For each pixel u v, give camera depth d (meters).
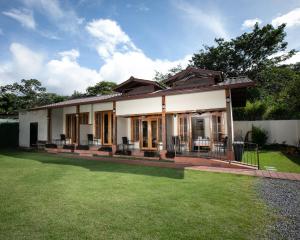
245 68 25.81
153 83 13.18
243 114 17.80
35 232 3.30
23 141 18.47
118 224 3.59
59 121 17.06
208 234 3.28
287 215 4.01
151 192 5.32
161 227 3.49
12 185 6.02
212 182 6.30
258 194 5.21
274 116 16.89
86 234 3.25
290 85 15.12
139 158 11.27
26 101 27.72
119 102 12.66
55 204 4.50
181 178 6.81
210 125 11.83
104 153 12.62
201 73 12.27
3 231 3.33
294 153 11.98
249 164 8.45
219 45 26.42
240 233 3.32
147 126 13.37
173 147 11.39
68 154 13.48
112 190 5.48
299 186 5.89
